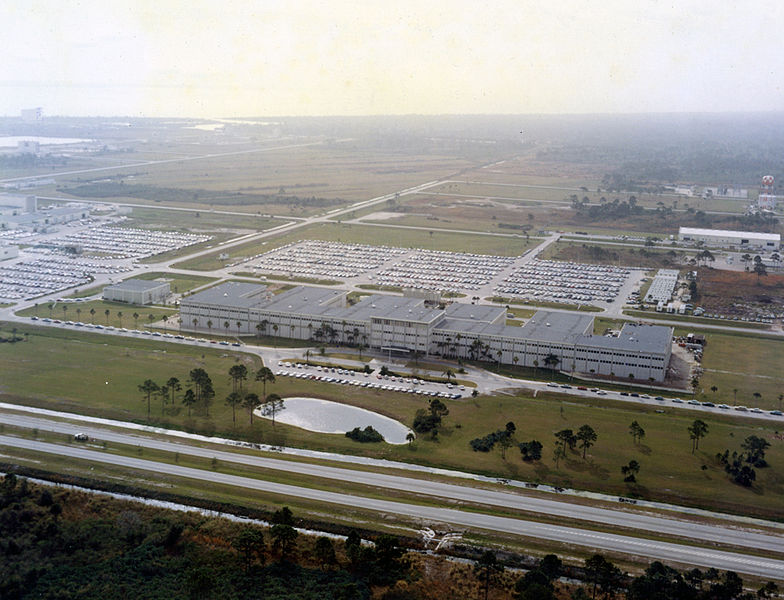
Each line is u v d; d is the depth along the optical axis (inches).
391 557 6176.2
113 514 6820.9
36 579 5905.5
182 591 5772.6
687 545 6491.1
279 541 6333.7
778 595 5772.6
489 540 6525.6
